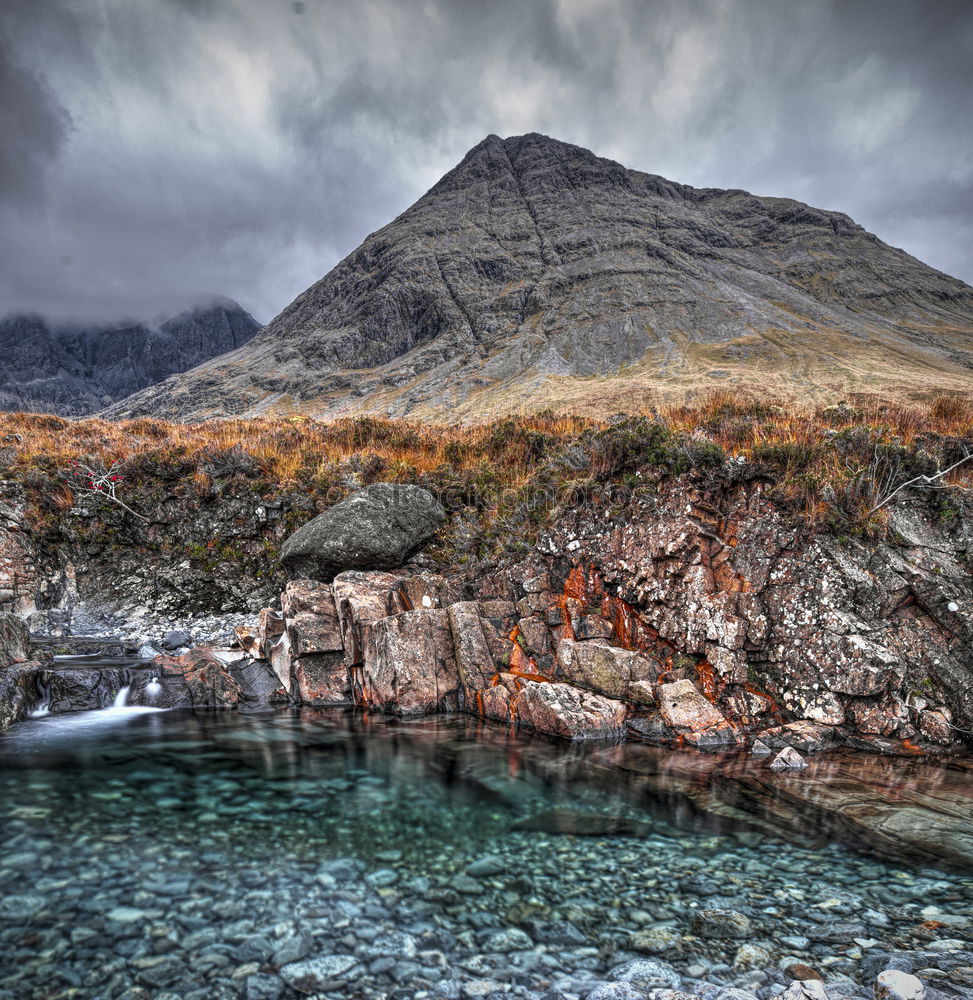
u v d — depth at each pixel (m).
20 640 10.39
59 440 19.81
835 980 3.86
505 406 128.50
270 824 6.07
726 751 8.35
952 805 6.55
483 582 12.60
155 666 11.04
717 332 172.25
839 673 8.80
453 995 3.71
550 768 7.72
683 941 4.27
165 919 4.41
